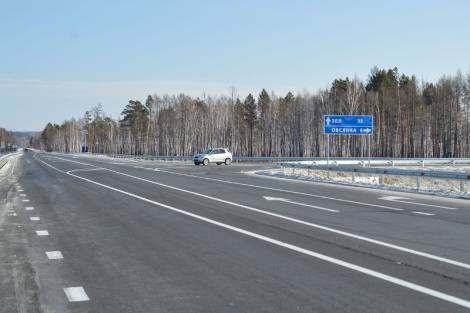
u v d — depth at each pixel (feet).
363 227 42.09
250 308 20.90
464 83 315.78
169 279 25.66
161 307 21.16
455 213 52.19
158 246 34.14
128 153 534.78
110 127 565.53
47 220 46.73
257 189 80.79
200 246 34.04
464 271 26.94
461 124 314.76
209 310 20.71
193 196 68.44
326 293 22.95
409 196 71.77
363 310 20.52
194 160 196.85
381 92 337.11
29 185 89.35
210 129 404.98
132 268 28.02
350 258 30.17
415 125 323.57
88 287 24.30
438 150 321.93
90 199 65.00
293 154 376.89
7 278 26.09
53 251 32.78
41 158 294.66
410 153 325.42
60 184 91.25
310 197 68.33
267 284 24.53
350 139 339.36
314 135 366.43
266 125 397.19
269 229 40.93
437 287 23.82
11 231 40.70
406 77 374.43
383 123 327.47
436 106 321.11
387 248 33.17
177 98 453.99
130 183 92.94
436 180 136.98
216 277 25.95
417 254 31.27
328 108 340.18
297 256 30.78
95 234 39.06
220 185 88.63
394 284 24.38
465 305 21.04
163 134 440.86
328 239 36.45
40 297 22.74
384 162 186.39
